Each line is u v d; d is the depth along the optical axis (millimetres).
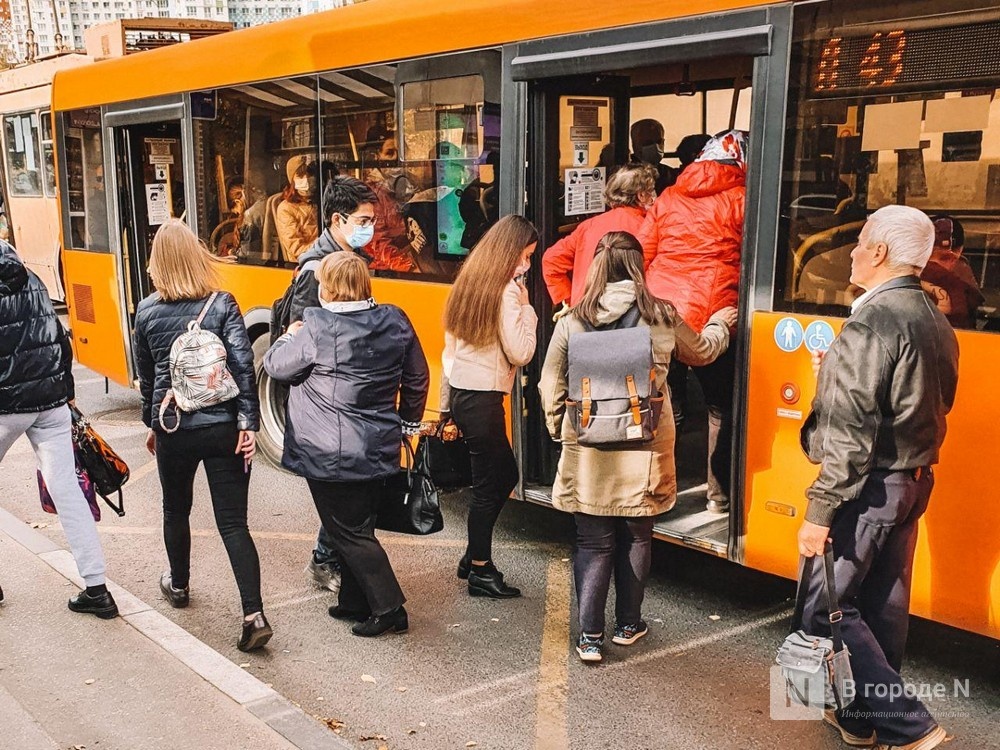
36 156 14602
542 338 5078
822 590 3180
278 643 4336
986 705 3775
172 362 4078
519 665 4113
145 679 3742
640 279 3863
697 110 5816
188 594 4734
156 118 7504
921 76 3518
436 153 5348
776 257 3957
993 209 3398
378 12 5602
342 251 4164
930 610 3641
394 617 4367
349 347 4047
